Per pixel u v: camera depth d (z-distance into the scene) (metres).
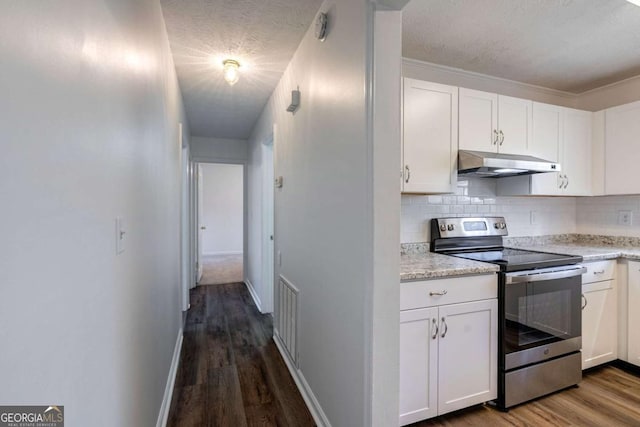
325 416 1.74
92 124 0.75
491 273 1.89
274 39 2.11
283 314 2.65
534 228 2.97
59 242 0.60
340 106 1.55
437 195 2.57
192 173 4.78
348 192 1.47
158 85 1.70
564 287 2.09
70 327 0.64
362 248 1.34
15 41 0.47
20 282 0.48
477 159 2.14
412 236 2.48
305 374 2.08
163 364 1.84
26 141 0.49
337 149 1.59
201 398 2.04
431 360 1.74
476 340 1.85
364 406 1.33
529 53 2.33
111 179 0.89
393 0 1.24
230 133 4.64
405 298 1.68
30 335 0.50
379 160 1.28
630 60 2.42
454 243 2.52
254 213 4.27
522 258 2.15
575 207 3.15
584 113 2.76
